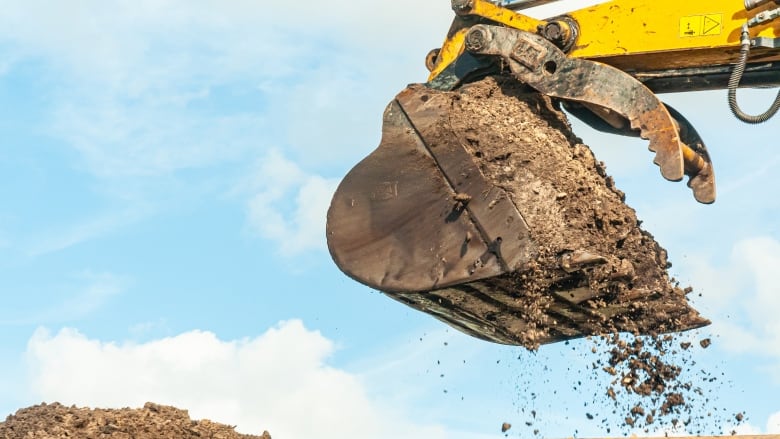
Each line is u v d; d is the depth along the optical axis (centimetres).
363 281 709
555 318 724
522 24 745
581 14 737
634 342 716
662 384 714
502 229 688
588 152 738
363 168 721
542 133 730
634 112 712
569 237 688
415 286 699
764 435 655
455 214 699
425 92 720
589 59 733
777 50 708
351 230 717
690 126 740
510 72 746
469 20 760
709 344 716
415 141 715
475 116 715
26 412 714
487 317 725
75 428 695
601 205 714
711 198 734
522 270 683
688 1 721
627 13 729
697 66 730
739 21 714
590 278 686
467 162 701
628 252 714
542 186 699
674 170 703
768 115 708
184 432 702
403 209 709
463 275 690
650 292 708
